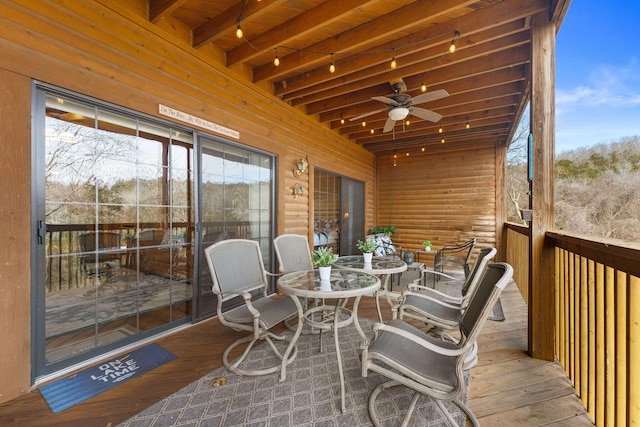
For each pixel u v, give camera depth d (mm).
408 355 1704
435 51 3346
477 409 1861
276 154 4621
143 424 1719
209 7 2918
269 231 4508
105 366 2354
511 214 10141
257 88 4207
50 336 2348
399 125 5887
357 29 3182
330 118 5645
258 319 2211
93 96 2420
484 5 2838
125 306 2883
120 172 2799
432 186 7867
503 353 2605
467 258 4375
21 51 2016
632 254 1316
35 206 2113
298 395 1985
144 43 2797
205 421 1738
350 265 3512
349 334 2990
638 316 1376
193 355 2545
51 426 1711
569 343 2188
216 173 3629
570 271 2197
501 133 6348
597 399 1709
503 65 3557
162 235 3135
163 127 3076
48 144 2285
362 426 1708
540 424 1735
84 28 2361
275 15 3033
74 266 2521
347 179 7137
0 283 1919
